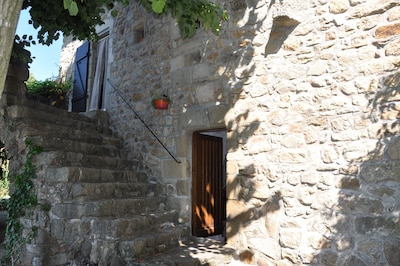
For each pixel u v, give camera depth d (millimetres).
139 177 4355
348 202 2814
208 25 3135
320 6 3125
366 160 2762
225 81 3762
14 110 3877
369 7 2854
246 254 3383
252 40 3584
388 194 2631
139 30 5133
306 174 3074
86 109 6227
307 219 3023
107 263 2986
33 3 3791
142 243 3049
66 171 3354
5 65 1458
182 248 3461
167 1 2830
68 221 3275
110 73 5465
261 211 3340
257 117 3467
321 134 3025
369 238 2680
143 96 4770
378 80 2766
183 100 4188
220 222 4621
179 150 4160
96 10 3877
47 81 6922
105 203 3250
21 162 3791
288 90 3271
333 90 2992
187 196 4051
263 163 3371
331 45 3039
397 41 2695
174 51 4383
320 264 2898
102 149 4504
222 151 4820
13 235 3615
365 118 2803
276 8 3318
